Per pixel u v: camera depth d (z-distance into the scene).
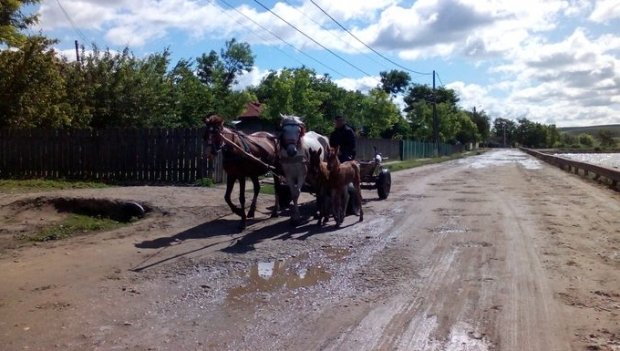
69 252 8.99
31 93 21.05
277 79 40.09
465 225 11.70
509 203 15.70
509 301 6.57
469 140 112.25
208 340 5.41
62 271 7.84
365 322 5.90
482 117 139.62
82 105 23.39
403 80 105.31
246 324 5.85
